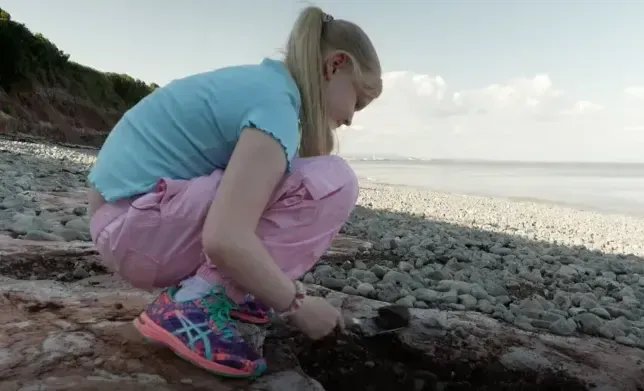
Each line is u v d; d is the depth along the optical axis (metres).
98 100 34.59
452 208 11.05
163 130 1.50
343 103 1.62
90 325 1.68
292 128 1.42
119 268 1.52
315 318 1.45
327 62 1.59
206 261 1.50
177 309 1.47
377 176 28.14
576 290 3.59
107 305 1.91
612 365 1.95
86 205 4.68
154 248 1.46
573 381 1.81
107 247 1.50
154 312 1.50
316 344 1.91
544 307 2.92
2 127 21.08
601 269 4.73
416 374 1.91
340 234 4.93
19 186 5.58
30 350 1.46
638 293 3.65
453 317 2.30
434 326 2.10
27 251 2.60
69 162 11.08
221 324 1.47
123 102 37.31
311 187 1.50
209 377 1.43
